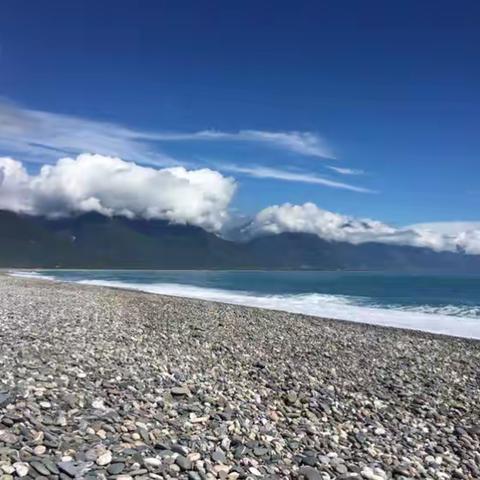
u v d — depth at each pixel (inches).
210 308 1668.3
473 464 431.8
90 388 477.7
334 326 1334.9
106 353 682.8
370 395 626.5
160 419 425.7
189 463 343.3
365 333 1223.5
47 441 336.5
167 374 587.8
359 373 752.3
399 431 500.4
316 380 674.8
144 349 766.5
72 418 389.4
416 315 1835.6
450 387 706.2
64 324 984.3
